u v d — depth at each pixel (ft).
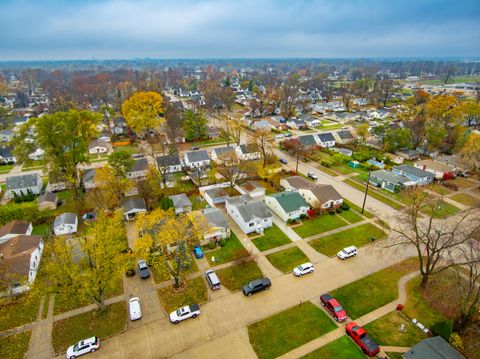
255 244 143.13
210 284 116.98
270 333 98.02
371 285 118.93
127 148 295.89
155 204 181.06
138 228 116.37
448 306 108.06
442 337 92.63
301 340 95.66
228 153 219.41
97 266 97.81
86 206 175.11
